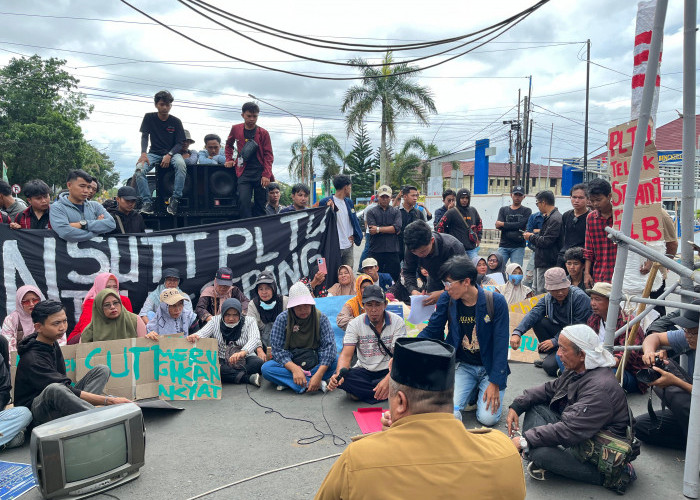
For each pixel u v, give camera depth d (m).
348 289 7.28
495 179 59.09
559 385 3.82
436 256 5.15
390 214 8.36
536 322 5.98
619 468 3.41
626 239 3.99
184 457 4.08
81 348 4.96
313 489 3.57
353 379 5.11
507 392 5.43
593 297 5.07
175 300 6.03
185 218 8.40
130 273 6.93
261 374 5.77
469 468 1.59
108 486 3.58
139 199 8.26
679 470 3.81
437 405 1.68
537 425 3.81
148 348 5.27
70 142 40.12
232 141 8.52
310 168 45.81
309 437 4.43
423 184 40.72
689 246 4.20
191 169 8.40
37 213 6.82
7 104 38.44
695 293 3.75
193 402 5.29
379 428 4.54
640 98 4.26
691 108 4.07
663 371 3.85
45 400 4.13
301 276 7.77
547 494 3.51
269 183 8.99
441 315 4.61
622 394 3.52
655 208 4.27
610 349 4.18
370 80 30.02
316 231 7.84
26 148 38.06
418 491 1.54
